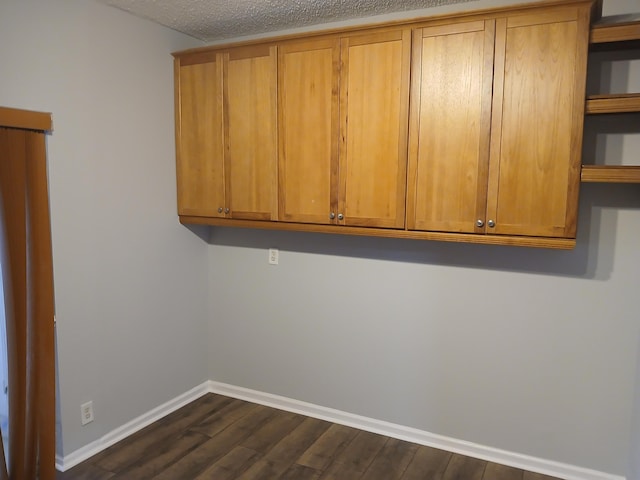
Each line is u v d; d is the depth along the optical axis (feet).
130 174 9.20
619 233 7.64
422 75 7.62
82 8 8.07
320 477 8.25
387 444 9.37
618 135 7.43
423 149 7.75
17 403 7.55
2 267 7.24
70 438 8.43
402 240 9.25
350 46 8.11
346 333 9.98
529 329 8.38
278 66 8.75
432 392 9.27
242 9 8.67
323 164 8.57
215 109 9.52
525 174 7.14
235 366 11.35
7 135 7.08
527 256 8.27
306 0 8.22
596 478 8.14
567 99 6.82
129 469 8.38
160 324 10.16
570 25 6.70
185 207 10.21
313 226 8.83
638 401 7.48
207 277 11.40
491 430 8.83
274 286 10.67
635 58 7.24
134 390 9.63
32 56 7.37
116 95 8.79
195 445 9.20
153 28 9.45
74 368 8.41
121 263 9.15
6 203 7.14
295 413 10.62
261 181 9.21
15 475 7.64
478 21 7.18
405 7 8.55
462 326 8.90
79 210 8.28
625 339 7.77
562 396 8.27
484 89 7.23
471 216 7.54
